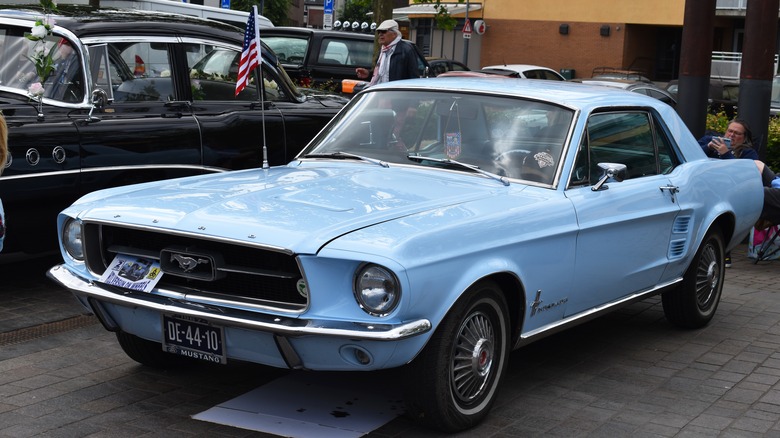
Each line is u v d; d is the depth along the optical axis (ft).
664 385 18.62
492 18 130.72
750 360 20.49
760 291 27.17
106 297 15.49
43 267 26.13
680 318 22.47
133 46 24.88
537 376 18.88
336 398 17.06
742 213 23.39
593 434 15.88
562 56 126.72
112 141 23.16
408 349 14.16
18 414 15.89
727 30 123.65
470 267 14.96
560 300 17.42
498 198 16.63
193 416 16.03
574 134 18.22
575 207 17.38
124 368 18.40
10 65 23.97
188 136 24.73
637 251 19.42
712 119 42.78
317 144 20.03
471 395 15.70
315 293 13.93
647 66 126.11
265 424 15.75
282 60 57.06
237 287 14.88
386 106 19.81
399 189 16.76
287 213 15.02
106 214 15.74
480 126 18.66
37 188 21.85
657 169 20.88
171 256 15.19
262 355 14.60
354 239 13.96
